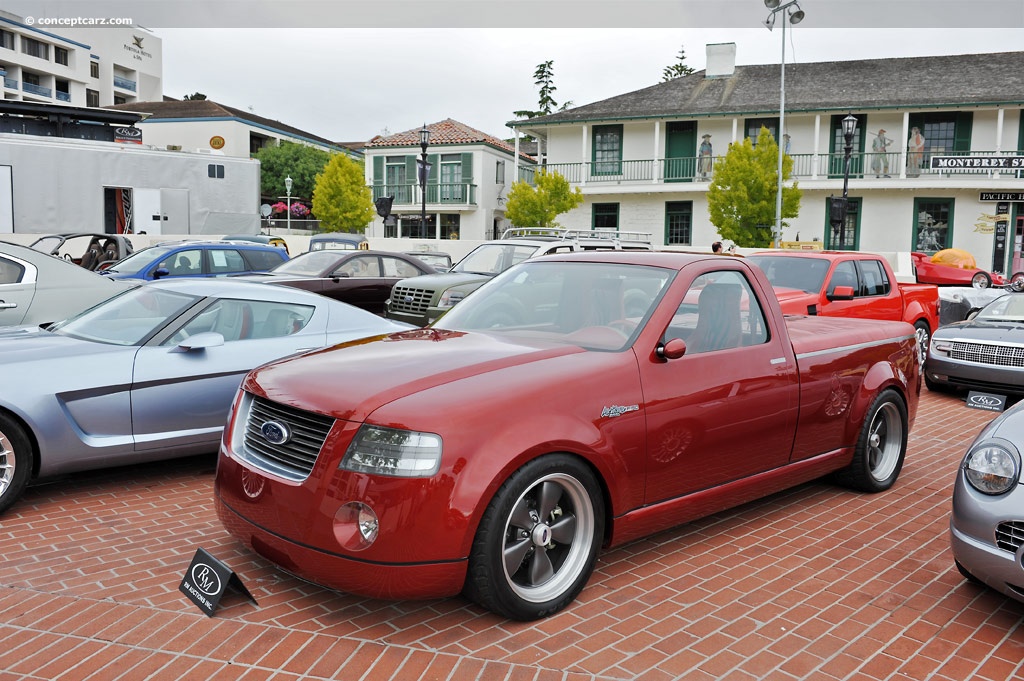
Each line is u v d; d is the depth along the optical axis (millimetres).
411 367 3486
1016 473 3312
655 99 31344
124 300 5738
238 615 3320
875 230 28453
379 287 12516
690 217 29906
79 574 3713
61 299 7930
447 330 4352
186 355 5176
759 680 2928
